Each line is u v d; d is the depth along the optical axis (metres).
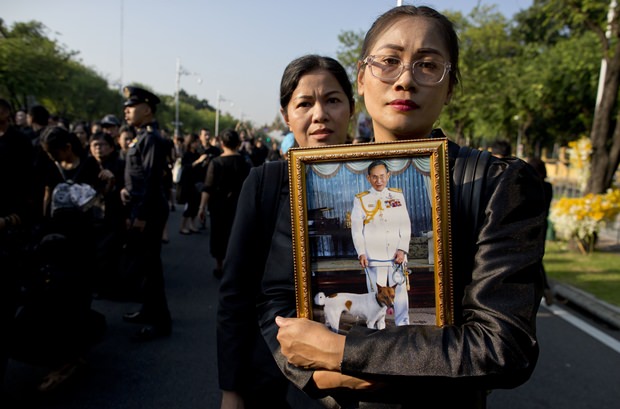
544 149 35.72
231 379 1.54
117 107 44.25
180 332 4.59
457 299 1.08
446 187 1.05
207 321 4.92
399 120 1.14
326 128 1.97
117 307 5.22
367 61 1.17
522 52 24.56
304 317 1.12
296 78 1.98
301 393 1.35
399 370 0.95
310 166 1.13
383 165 1.09
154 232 4.27
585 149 8.86
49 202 3.45
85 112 40.34
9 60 27.39
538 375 3.82
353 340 1.00
